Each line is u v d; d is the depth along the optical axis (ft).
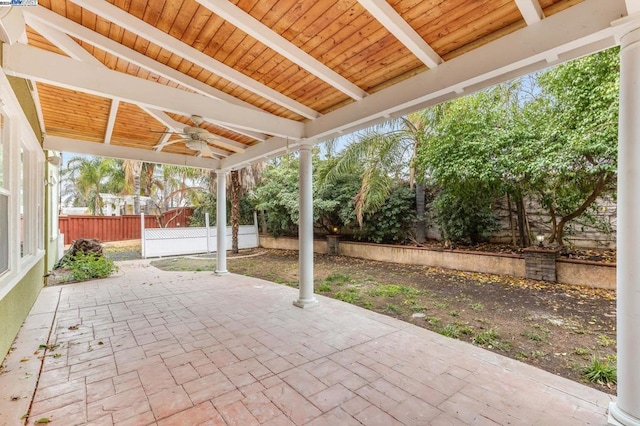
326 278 21.48
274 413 6.73
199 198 47.39
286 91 11.63
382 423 6.41
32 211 14.08
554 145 16.37
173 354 9.59
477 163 18.78
